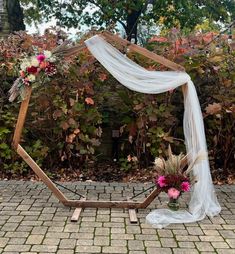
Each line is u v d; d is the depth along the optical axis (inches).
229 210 176.6
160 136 229.8
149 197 174.6
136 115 239.0
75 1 598.2
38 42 234.2
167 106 230.8
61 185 200.8
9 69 231.1
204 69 230.4
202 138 175.9
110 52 175.0
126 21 588.4
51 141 242.7
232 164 245.6
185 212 168.9
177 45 226.1
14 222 157.2
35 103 232.5
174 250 134.0
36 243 138.1
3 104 239.3
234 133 238.8
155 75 175.6
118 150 255.3
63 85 228.7
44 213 168.1
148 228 153.3
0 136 232.5
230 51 233.0
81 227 153.3
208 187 174.9
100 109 244.7
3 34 473.1
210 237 145.5
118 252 131.9
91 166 244.7
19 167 236.4
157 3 564.4
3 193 196.5
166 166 170.7
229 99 224.8
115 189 207.8
